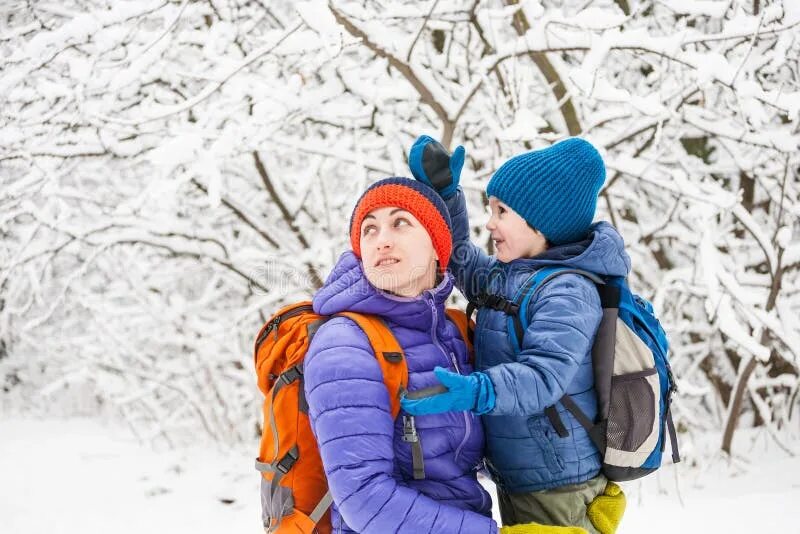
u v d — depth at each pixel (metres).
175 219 4.72
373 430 1.27
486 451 1.58
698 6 3.53
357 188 4.00
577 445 1.47
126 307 5.35
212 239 4.71
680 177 3.83
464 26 4.65
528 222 1.61
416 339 1.45
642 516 3.70
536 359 1.35
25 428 6.00
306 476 1.44
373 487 1.24
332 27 2.80
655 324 1.66
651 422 1.50
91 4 4.23
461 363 1.54
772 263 4.15
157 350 5.71
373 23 3.60
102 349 5.43
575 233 1.63
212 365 5.37
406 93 4.20
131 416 5.61
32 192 4.13
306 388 1.34
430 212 1.49
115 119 3.25
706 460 4.82
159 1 3.31
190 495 4.19
